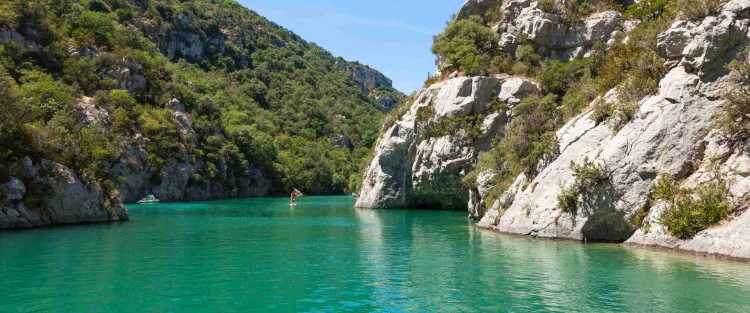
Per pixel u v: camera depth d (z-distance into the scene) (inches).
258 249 1054.4
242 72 7111.2
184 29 6515.8
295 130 6368.1
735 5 997.8
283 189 5083.7
